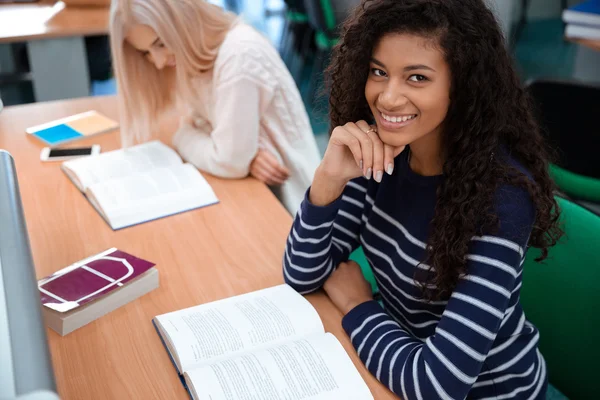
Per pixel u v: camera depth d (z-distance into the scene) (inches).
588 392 45.7
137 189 57.1
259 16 222.7
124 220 53.5
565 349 46.4
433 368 35.2
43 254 49.3
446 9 32.8
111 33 61.6
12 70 132.9
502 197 35.6
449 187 36.9
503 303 35.2
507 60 35.9
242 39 63.1
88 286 42.2
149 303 43.4
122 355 38.5
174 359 37.5
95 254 49.1
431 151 38.9
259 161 62.7
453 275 37.0
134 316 42.0
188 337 37.8
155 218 54.4
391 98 34.5
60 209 55.8
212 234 52.4
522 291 48.3
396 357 37.0
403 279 42.4
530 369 41.9
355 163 41.1
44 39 108.6
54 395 17.6
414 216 40.9
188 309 41.0
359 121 41.0
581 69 130.1
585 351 44.9
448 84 34.4
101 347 39.1
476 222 35.8
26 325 20.1
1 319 20.0
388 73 34.9
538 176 38.5
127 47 63.7
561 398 47.6
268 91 62.9
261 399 33.7
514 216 35.4
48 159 64.4
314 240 43.2
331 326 42.0
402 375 36.1
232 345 37.6
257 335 38.6
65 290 41.6
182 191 57.7
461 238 35.9
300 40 173.3
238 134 61.0
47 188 59.2
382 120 36.5
